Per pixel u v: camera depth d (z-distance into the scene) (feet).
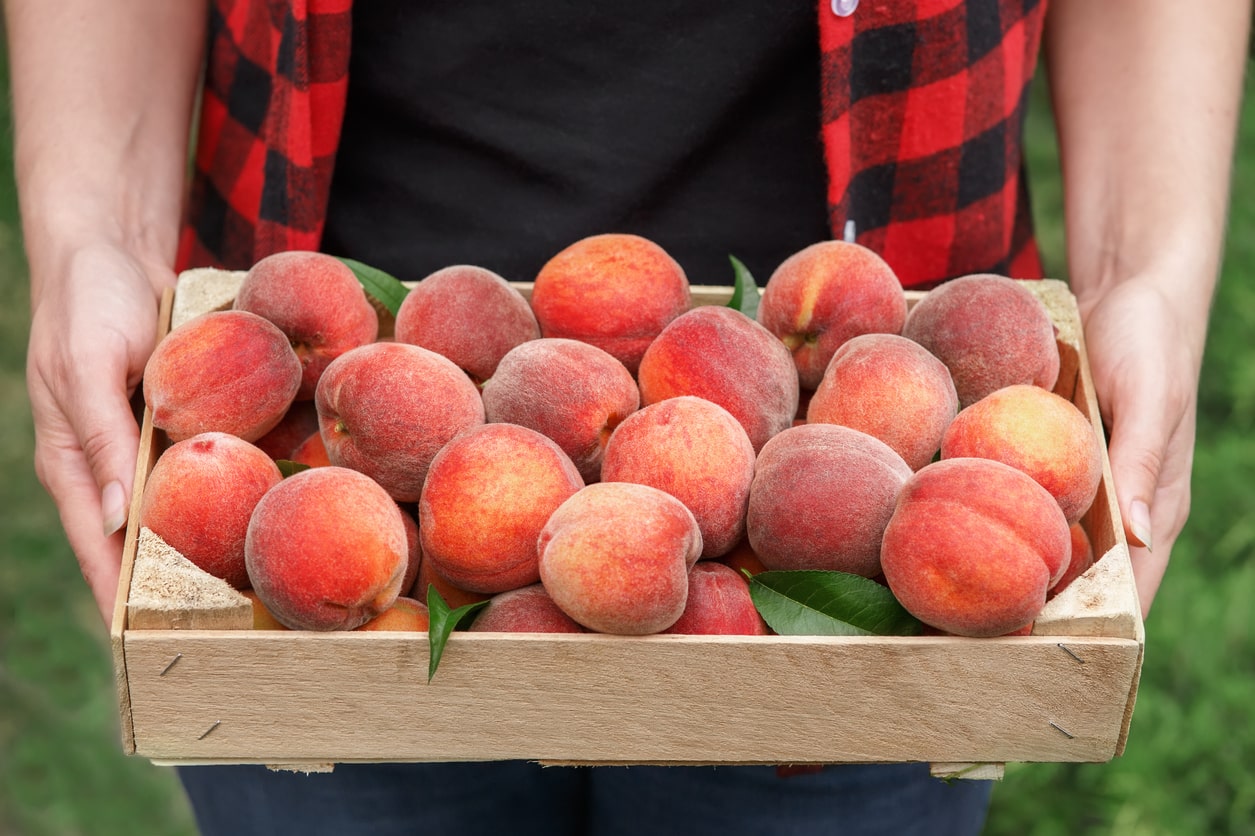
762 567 4.32
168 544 3.98
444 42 5.42
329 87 5.32
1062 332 4.86
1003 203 5.75
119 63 5.81
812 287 4.63
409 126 5.62
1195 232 5.52
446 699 3.91
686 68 5.39
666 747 4.00
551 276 4.76
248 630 3.83
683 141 5.50
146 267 5.46
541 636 3.82
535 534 3.98
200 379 4.31
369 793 5.41
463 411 4.29
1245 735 9.16
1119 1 5.95
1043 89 13.74
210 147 6.15
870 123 5.46
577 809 6.02
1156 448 4.72
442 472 4.00
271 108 5.43
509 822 5.73
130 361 4.91
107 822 9.00
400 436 4.18
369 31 5.45
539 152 5.55
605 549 3.71
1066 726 3.93
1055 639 3.81
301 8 5.10
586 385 4.33
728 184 5.63
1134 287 5.26
